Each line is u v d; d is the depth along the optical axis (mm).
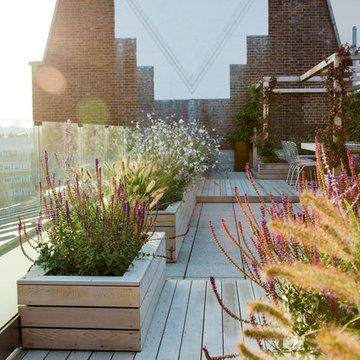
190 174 6836
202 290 3650
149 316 3004
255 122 13242
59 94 13820
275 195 8602
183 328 2961
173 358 2586
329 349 777
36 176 3365
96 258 2822
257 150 12867
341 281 992
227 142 13617
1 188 2719
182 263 4938
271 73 13523
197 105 13648
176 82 13648
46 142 3641
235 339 2775
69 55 13734
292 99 13539
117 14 13602
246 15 13500
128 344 2689
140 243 3203
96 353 2688
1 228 2693
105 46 13664
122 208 3156
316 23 13391
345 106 8422
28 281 2723
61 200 3104
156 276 3354
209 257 5145
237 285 3758
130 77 13695
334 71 8398
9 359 2635
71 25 13695
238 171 13422
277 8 13438
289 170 10508
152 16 13562
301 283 1078
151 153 6664
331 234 1136
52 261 2941
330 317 1736
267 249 2006
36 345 2742
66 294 2711
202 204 8586
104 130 5984
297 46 13445
